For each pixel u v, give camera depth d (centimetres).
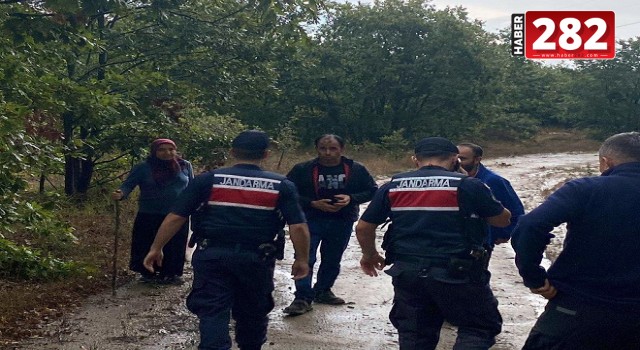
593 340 331
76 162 1287
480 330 421
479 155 597
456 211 419
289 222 456
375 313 666
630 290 327
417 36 4097
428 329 426
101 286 735
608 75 5344
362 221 451
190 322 624
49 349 538
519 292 759
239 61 1330
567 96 5672
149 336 581
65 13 629
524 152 4438
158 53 1276
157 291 728
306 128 4016
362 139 4144
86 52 1157
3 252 720
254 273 448
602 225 329
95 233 998
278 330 605
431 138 453
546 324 342
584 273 333
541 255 338
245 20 1300
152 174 743
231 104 1399
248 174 458
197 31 1255
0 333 563
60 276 740
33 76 792
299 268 465
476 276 413
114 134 1204
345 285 775
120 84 1177
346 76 4053
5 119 618
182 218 456
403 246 424
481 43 4134
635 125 5388
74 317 624
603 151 354
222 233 445
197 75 1303
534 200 1728
